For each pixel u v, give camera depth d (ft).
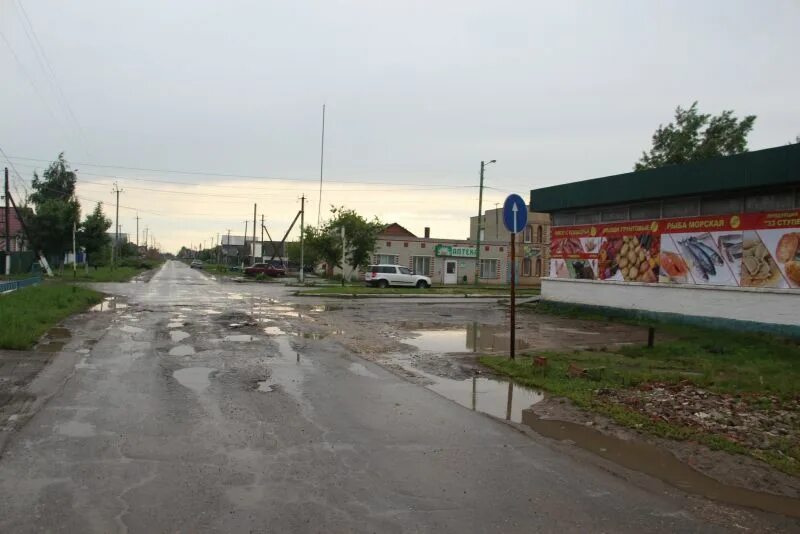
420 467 16.39
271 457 16.70
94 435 18.06
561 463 17.19
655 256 58.18
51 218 149.79
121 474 14.99
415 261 165.58
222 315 55.52
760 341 43.73
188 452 16.84
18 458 15.90
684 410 22.98
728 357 36.40
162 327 45.14
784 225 45.98
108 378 26.22
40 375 26.30
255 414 21.09
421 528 12.59
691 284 53.93
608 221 64.75
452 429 20.26
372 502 13.88
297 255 225.35
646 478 16.19
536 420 21.70
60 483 14.29
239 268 257.75
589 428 20.77
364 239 143.74
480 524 12.92
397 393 25.40
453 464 16.75
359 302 80.23
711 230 52.19
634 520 13.47
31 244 137.28
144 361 30.68
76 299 63.36
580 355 35.68
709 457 17.89
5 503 13.10
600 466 17.02
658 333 49.52
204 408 21.65
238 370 29.01
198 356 32.60
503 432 20.10
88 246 169.27
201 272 232.94
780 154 44.32
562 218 71.97
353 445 18.10
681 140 112.88
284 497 13.96
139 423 19.47
